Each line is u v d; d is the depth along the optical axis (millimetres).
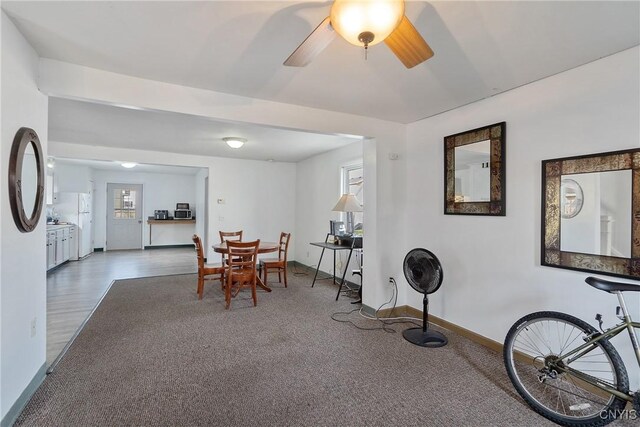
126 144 4867
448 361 2512
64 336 2934
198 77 2441
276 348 2723
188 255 7973
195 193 9562
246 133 4172
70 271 5938
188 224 9477
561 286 2262
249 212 6473
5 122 1669
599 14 1625
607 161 2023
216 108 2713
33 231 2014
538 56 2062
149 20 1729
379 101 2926
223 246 4625
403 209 3643
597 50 1979
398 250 3613
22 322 1864
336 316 3533
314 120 3127
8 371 1702
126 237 8898
